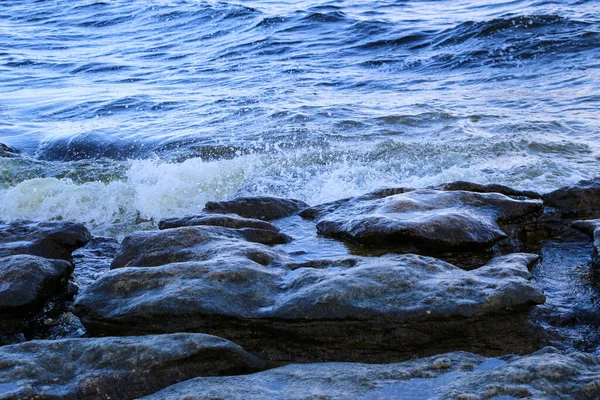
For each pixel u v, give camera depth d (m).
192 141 11.20
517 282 4.74
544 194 7.26
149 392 3.99
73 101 15.27
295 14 22.83
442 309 4.54
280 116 12.23
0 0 33.81
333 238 6.43
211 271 5.04
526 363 3.80
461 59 16.33
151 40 23.03
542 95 12.78
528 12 19.56
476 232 6.02
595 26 17.23
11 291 5.33
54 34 25.67
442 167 9.23
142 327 4.75
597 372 3.70
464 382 3.73
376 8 24.38
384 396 3.67
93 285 5.08
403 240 5.98
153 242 5.81
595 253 5.97
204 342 4.23
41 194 8.91
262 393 3.74
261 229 6.41
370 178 8.94
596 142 9.94
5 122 13.74
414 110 12.11
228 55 19.38
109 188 8.95
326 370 4.05
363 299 4.64
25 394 3.78
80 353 4.20
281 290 4.93
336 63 17.31
